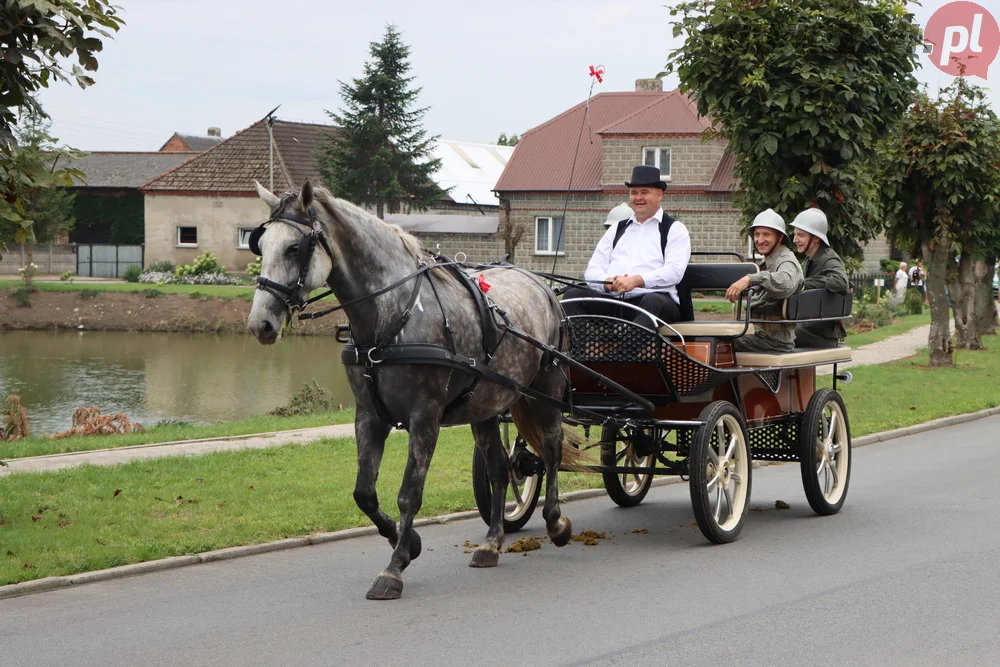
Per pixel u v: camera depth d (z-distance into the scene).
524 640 5.55
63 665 5.22
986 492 9.62
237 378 25.55
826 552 7.48
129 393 23.05
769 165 13.29
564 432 7.98
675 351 7.54
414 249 6.68
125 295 40.47
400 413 6.48
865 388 17.42
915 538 7.84
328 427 13.66
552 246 42.88
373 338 6.40
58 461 10.61
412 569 7.16
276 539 7.84
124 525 7.96
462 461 10.86
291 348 32.31
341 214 6.29
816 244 9.56
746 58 12.89
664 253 8.47
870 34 12.77
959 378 18.72
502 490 7.43
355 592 6.55
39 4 7.11
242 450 11.27
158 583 6.78
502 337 6.98
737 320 8.90
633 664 5.16
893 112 13.48
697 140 39.78
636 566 7.18
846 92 12.58
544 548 7.80
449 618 5.96
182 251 51.75
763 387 8.48
